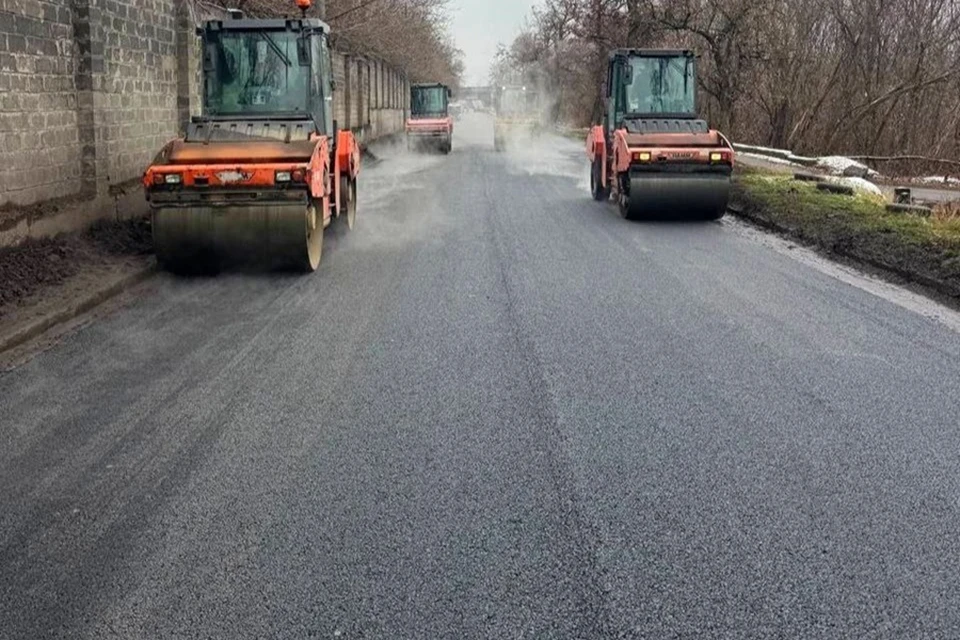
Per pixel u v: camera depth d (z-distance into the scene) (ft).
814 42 102.78
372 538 12.53
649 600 11.04
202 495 13.85
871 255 34.24
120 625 10.52
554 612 10.77
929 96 101.35
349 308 26.00
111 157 34.65
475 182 66.28
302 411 17.51
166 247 29.37
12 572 11.66
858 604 11.02
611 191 52.34
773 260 34.94
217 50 34.94
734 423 17.03
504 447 15.80
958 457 15.56
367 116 108.37
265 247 29.63
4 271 25.80
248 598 11.06
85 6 31.83
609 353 21.58
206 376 19.60
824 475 14.75
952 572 11.80
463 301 26.94
